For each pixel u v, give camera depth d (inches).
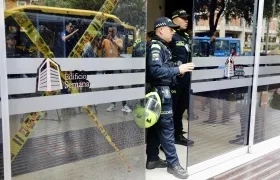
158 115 102.0
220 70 122.4
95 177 89.4
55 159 80.8
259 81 140.2
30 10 70.6
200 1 111.7
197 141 119.5
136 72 92.6
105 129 88.9
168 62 108.0
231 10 121.7
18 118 71.8
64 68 77.1
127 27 88.1
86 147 86.2
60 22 75.4
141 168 99.7
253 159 132.6
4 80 66.9
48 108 76.0
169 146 111.0
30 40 71.2
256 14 131.3
